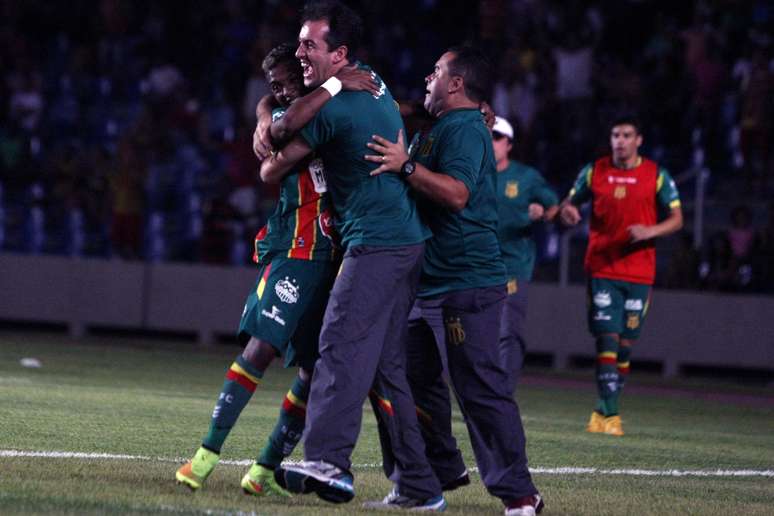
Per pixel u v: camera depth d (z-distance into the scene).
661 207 39.53
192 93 93.75
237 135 81.25
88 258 76.38
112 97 96.12
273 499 21.34
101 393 40.16
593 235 39.28
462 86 21.62
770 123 72.69
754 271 64.75
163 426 31.95
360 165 20.80
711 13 82.00
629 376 62.41
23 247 82.31
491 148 21.70
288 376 53.81
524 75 78.69
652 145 78.00
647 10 84.50
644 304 38.84
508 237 36.72
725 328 63.00
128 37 99.25
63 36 101.88
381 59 89.81
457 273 21.44
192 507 19.22
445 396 22.52
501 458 21.00
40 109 92.06
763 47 77.94
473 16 92.56
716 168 76.25
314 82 21.53
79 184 81.44
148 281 72.19
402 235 20.89
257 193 78.62
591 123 78.00
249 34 94.62
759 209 72.38
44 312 73.50
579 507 21.91
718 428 41.34
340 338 20.62
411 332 22.27
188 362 56.94
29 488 19.84
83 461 24.16
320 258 21.78
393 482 21.67
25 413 32.75
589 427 37.97
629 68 82.81
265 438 30.73
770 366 62.19
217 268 71.12
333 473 20.31
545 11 84.88
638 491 24.77
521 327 36.69
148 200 80.88
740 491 25.78
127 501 19.27
